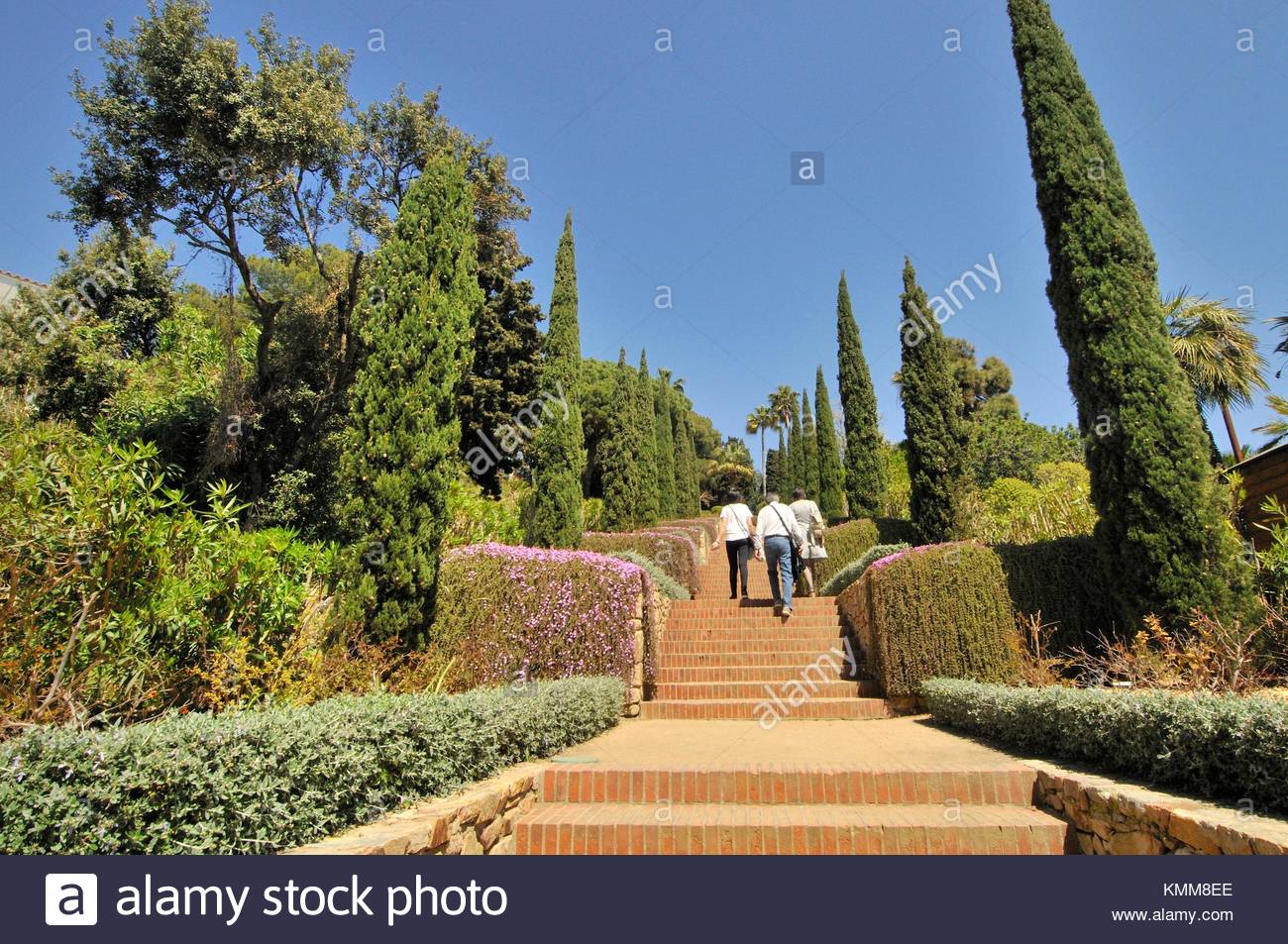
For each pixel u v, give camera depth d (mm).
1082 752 3951
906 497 16312
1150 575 5434
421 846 2635
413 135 14547
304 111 12281
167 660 3582
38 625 3107
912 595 6539
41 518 3098
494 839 3414
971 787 3945
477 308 6148
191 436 12242
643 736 5793
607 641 6730
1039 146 6625
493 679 5672
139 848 2090
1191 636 4988
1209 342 14727
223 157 11992
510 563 6352
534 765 4402
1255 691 4246
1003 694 4836
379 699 3443
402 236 5797
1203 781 2951
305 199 13344
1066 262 6309
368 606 5023
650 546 12086
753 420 60906
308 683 4086
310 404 13367
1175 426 5562
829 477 21469
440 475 5398
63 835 1951
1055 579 6277
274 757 2457
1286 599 5379
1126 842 2965
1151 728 3242
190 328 15305
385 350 5438
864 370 15969
